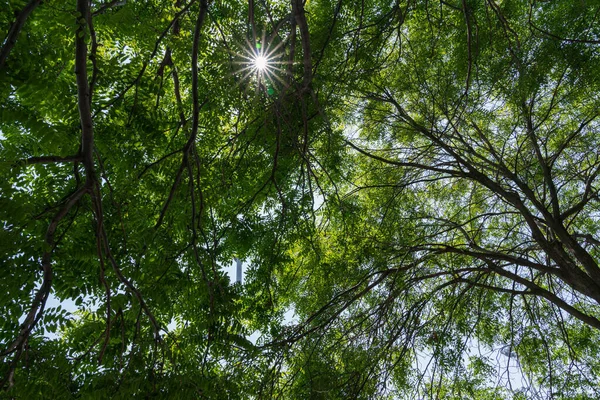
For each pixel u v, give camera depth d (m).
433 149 9.03
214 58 4.26
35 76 2.58
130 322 3.72
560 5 7.03
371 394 6.45
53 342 3.27
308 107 5.24
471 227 9.37
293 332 6.80
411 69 8.09
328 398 6.15
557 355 8.61
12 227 2.53
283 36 5.26
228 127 5.62
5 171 2.38
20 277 2.76
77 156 2.56
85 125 2.54
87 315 3.79
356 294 7.70
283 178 5.91
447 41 7.88
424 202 9.64
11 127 3.39
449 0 7.13
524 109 7.80
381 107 8.90
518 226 9.08
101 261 2.79
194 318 4.38
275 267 6.81
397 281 7.68
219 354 4.16
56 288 3.26
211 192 4.66
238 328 4.34
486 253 7.32
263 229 6.29
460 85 7.88
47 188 3.39
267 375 5.80
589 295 6.73
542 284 9.01
